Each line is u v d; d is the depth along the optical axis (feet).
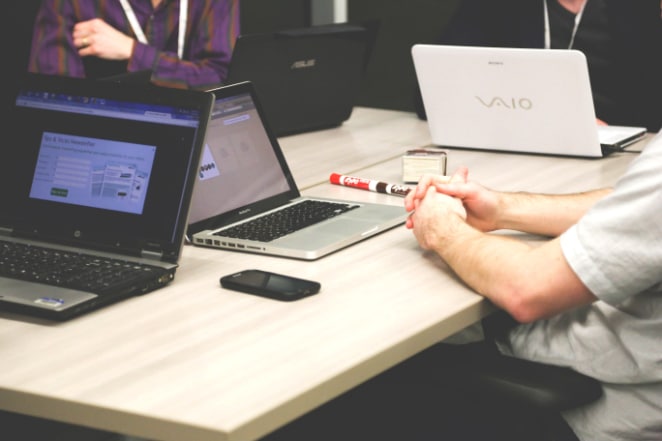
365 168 8.03
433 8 14.76
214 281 5.39
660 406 5.14
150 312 4.94
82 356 4.42
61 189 5.78
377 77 15.53
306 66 9.15
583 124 7.89
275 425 3.88
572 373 5.23
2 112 5.97
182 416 3.80
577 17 10.57
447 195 5.91
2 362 4.37
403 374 5.39
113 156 5.65
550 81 7.84
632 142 8.61
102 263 5.41
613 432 5.27
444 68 8.32
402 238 6.11
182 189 5.44
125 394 4.01
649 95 10.53
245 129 6.66
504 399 5.05
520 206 6.07
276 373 4.17
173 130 5.52
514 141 8.31
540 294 4.94
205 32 11.40
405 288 5.23
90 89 5.79
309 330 4.65
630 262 4.77
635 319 5.09
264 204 6.61
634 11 10.33
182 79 11.08
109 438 7.80
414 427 5.60
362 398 5.88
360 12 15.44
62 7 11.15
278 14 15.20
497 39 10.92
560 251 4.97
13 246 5.70
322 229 6.14
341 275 5.45
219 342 4.53
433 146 8.82
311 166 8.13
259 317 4.84
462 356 5.32
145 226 5.50
